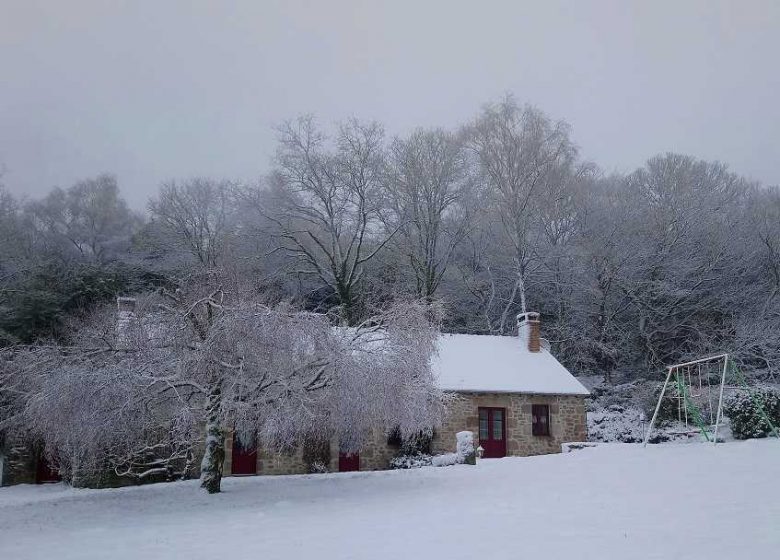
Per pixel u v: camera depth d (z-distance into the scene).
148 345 13.25
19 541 9.31
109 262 33.03
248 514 11.05
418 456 19.75
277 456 19.05
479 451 19.38
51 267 29.33
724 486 10.65
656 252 31.38
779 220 32.94
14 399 15.59
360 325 14.28
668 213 31.95
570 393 21.94
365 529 8.95
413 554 7.19
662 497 10.17
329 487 14.44
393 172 32.69
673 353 31.34
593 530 8.01
